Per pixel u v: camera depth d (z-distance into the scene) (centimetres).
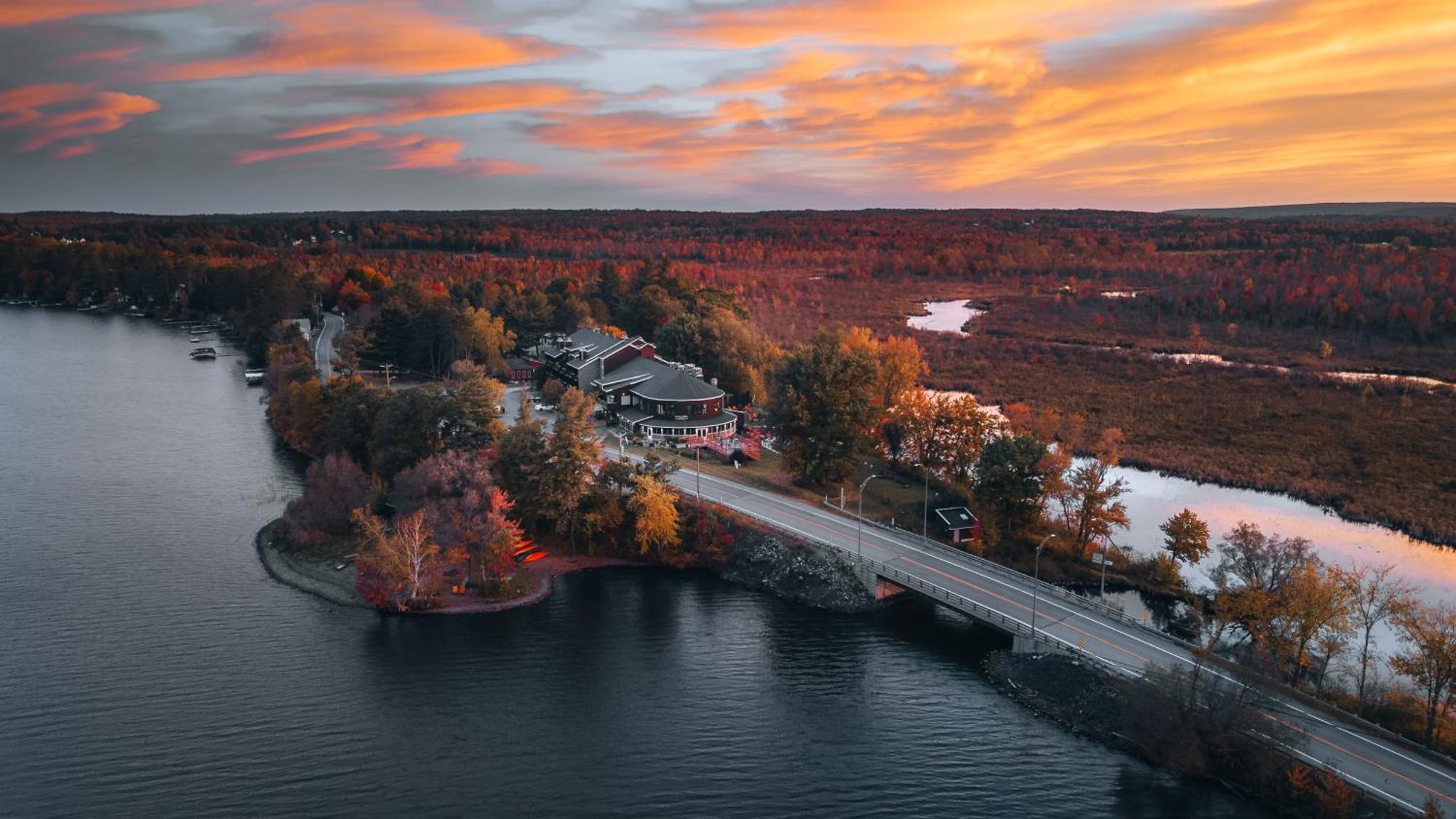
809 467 12631
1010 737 7431
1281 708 6981
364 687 8112
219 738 7238
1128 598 10131
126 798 6456
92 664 8344
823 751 7212
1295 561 8806
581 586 10494
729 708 7856
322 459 14175
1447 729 7031
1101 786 6769
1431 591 9781
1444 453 14425
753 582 10519
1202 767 6794
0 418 17288
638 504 11050
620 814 6419
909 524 11644
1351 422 16162
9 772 6719
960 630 9419
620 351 17100
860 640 9175
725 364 17962
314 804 6456
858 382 13212
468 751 7150
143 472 14050
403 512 10881
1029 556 11012
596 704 7906
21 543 11131
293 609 9650
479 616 9650
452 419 12644
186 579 10250
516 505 11444
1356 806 6141
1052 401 18325
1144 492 13475
